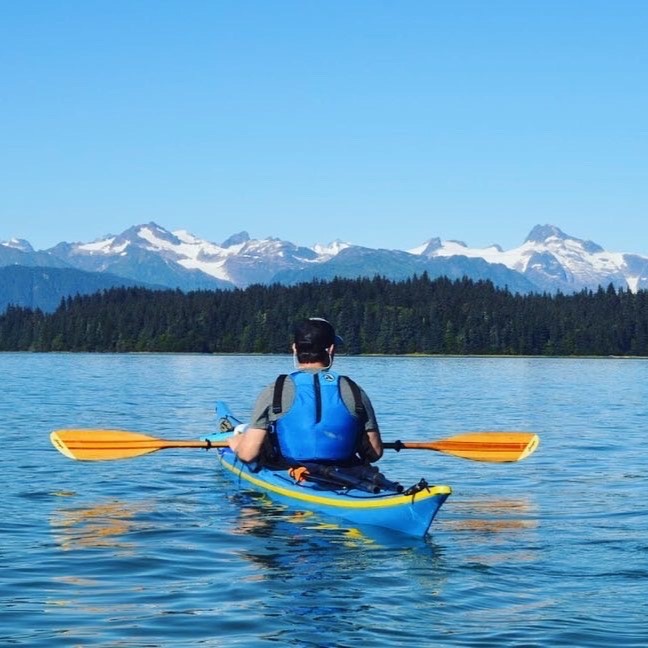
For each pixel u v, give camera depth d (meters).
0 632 7.20
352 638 7.08
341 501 11.19
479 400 41.19
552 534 10.88
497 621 7.48
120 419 27.19
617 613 7.69
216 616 7.63
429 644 6.94
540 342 192.50
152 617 7.59
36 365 103.31
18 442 20.28
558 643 6.94
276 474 13.13
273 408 11.35
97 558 9.61
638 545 10.27
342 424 11.32
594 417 30.91
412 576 8.88
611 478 15.86
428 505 10.07
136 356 173.12
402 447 13.10
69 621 7.48
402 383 60.66
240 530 10.94
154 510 12.23
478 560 9.53
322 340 11.54
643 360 173.00
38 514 11.98
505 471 16.62
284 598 8.14
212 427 24.73
